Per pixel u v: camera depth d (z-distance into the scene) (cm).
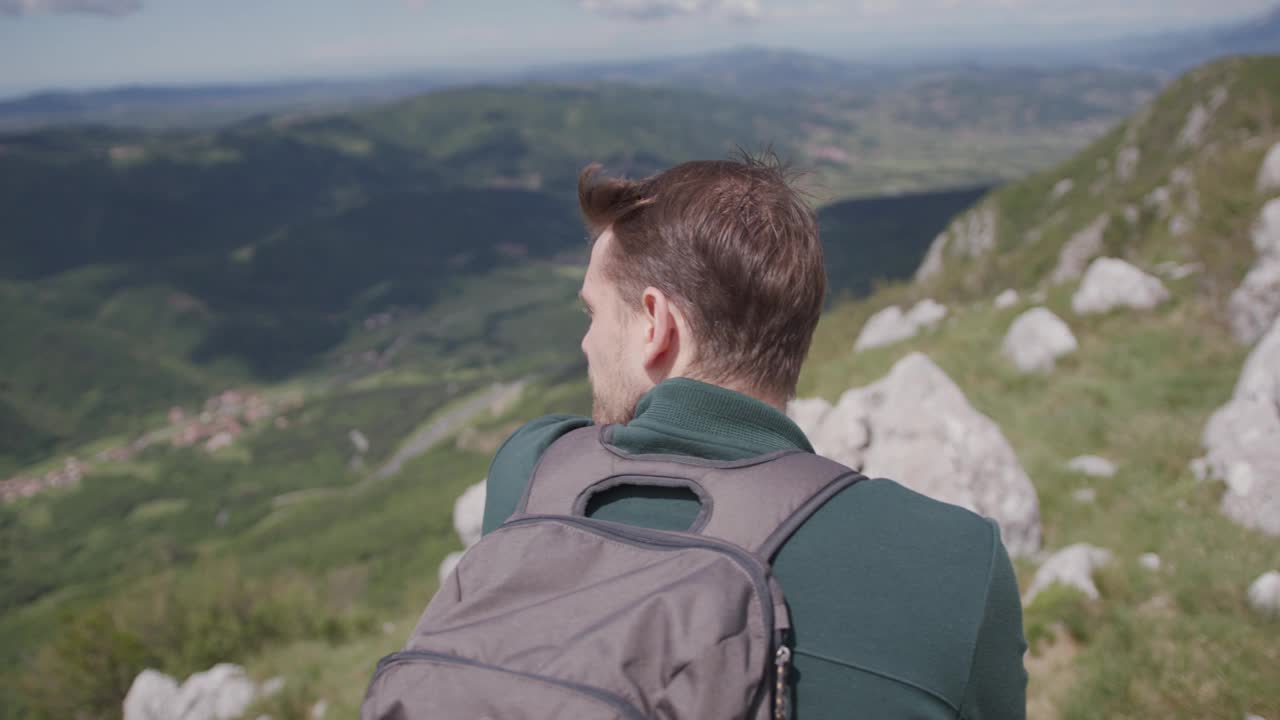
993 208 9806
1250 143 1411
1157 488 711
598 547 95
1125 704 412
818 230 118
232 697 902
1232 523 612
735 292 110
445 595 100
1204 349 1138
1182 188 1869
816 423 886
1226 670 411
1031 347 1237
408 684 88
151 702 973
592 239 133
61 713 1048
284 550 7475
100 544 17038
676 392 108
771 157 124
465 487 8112
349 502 14300
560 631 85
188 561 13738
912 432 763
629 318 122
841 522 94
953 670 84
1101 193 8488
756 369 113
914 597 87
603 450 112
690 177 121
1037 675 478
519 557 97
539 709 77
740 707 77
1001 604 90
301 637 1154
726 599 82
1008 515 698
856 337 2612
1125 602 521
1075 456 870
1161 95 8750
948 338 1470
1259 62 7762
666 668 78
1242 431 679
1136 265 1669
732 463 101
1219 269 1251
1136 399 1009
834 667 84
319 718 805
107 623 1109
